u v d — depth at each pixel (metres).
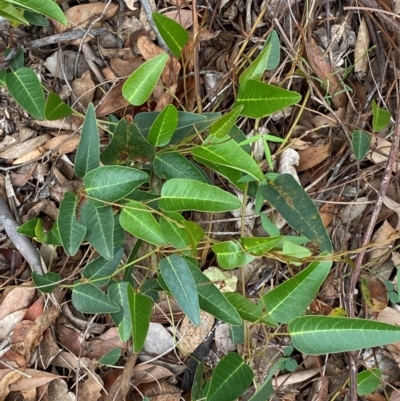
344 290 0.52
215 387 0.42
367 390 0.49
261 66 0.42
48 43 0.48
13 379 0.46
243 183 0.46
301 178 0.52
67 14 0.49
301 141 0.52
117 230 0.45
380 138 0.51
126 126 0.40
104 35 0.50
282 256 0.43
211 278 0.49
